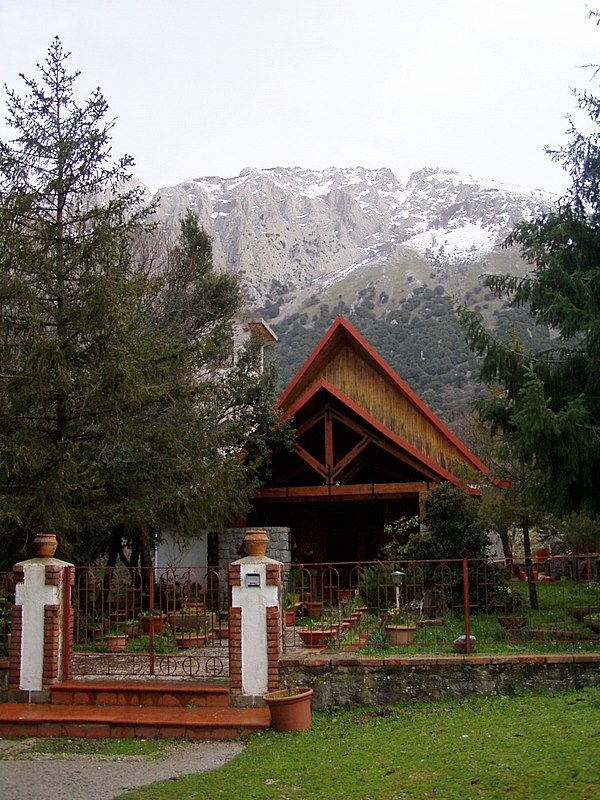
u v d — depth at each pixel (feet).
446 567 50.67
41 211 50.88
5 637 40.63
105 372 45.93
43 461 46.62
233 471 55.57
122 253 52.24
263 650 33.91
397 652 36.65
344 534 85.05
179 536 61.57
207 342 55.93
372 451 82.89
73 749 30.09
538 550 86.02
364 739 28.89
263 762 26.89
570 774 22.06
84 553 57.26
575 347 46.55
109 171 53.62
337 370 84.07
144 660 41.37
